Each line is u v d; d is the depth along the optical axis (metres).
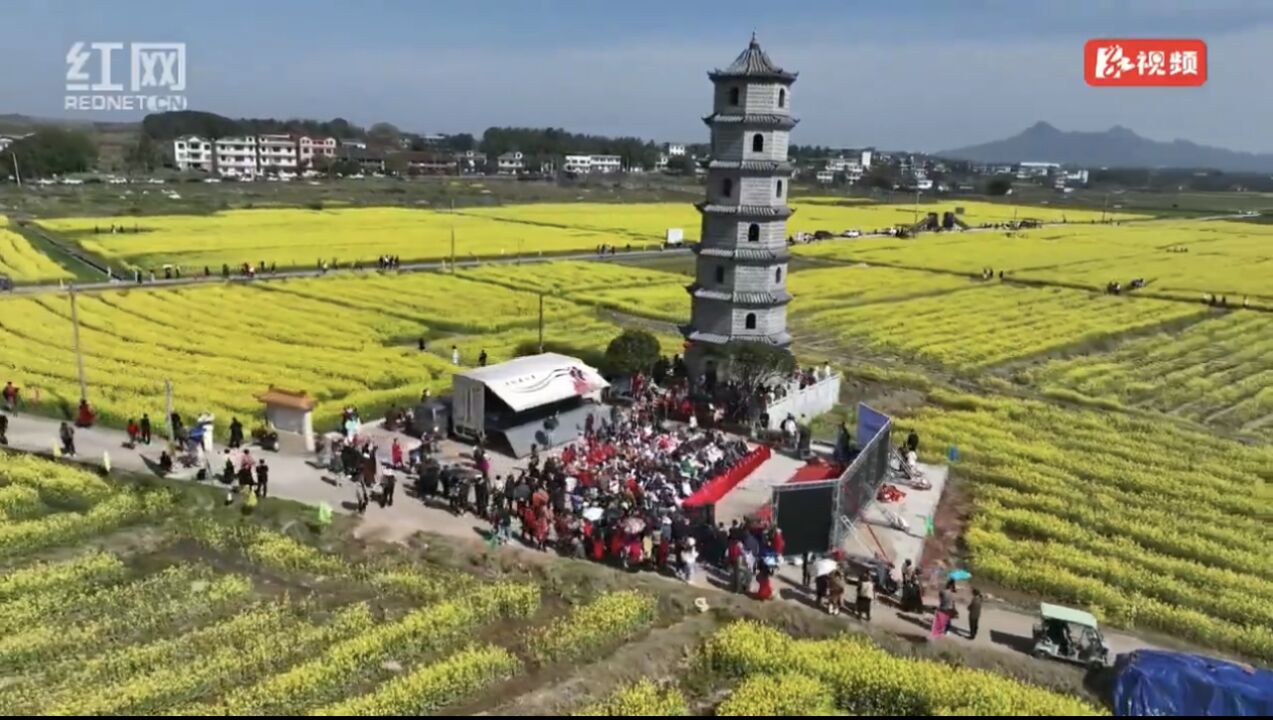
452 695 31.14
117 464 49.72
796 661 33.09
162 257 126.19
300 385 67.81
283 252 134.88
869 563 42.47
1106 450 61.38
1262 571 43.66
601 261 143.62
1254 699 29.92
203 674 31.17
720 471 50.94
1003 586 41.38
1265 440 67.69
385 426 58.78
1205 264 158.50
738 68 61.22
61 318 86.12
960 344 94.06
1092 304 118.69
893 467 54.31
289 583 39.00
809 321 105.19
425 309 100.31
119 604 36.38
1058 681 33.12
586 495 44.59
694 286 67.50
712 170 63.94
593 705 30.64
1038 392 78.75
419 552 41.41
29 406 59.00
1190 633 37.56
